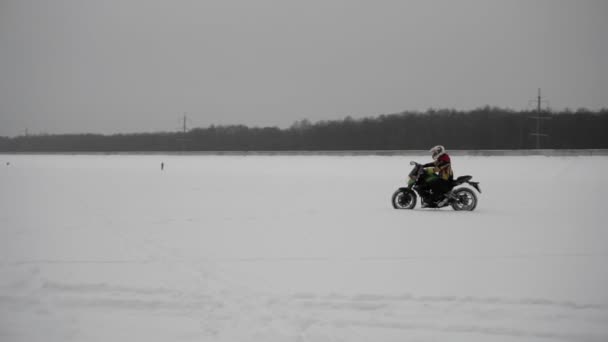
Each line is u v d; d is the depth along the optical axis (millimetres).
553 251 8609
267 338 5043
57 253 8391
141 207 15273
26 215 12984
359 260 8008
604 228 11047
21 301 6039
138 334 5160
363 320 5480
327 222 12219
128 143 133875
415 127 108812
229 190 22219
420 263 7797
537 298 6012
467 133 101562
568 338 5066
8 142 145125
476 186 14781
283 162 51969
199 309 5805
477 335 5133
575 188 23484
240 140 121188
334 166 45281
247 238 9922
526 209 14938
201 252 8602
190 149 119250
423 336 5098
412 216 13391
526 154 49188
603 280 6793
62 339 5062
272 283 6719
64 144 141125
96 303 5961
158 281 6766
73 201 16766
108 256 8211
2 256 8109
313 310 5758
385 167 42688
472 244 9266
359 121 118062
